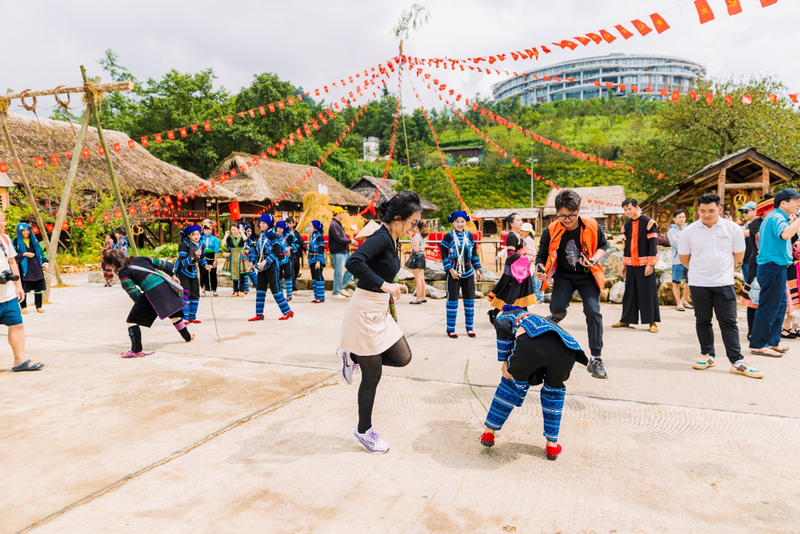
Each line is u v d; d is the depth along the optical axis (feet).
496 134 353.51
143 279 17.42
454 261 19.89
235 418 11.68
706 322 15.20
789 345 18.17
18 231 27.27
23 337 15.78
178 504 7.95
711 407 12.01
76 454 9.78
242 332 21.83
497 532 7.16
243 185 97.76
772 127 76.54
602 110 440.45
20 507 7.85
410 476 8.87
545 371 9.35
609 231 155.94
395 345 10.19
